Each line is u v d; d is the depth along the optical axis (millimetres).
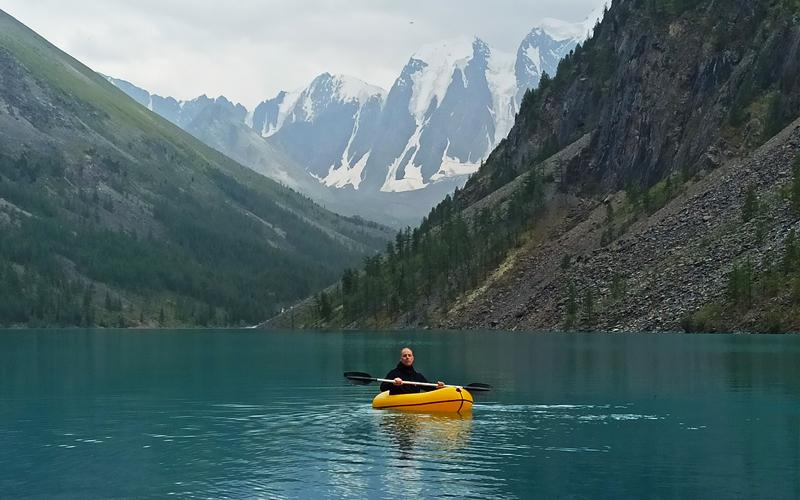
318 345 138000
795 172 153500
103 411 49938
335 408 50125
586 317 167875
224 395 57625
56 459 35844
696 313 142750
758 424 42688
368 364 88688
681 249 169750
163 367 86250
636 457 35062
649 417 45094
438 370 74688
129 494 30047
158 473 33000
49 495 30031
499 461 34375
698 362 77938
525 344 118688
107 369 83875
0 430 43281
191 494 29875
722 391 55656
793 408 48094
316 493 29750
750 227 157875
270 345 143125
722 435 39750
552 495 29234
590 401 51250
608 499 28766
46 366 89000
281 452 36688
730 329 133750
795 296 130250
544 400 51688
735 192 176750
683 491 29672
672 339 121312
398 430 41781
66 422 45750
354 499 28969
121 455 36531
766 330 128375
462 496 29250
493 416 45719
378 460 34688
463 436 40062
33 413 49312
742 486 30375
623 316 159375
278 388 62312
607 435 40031
